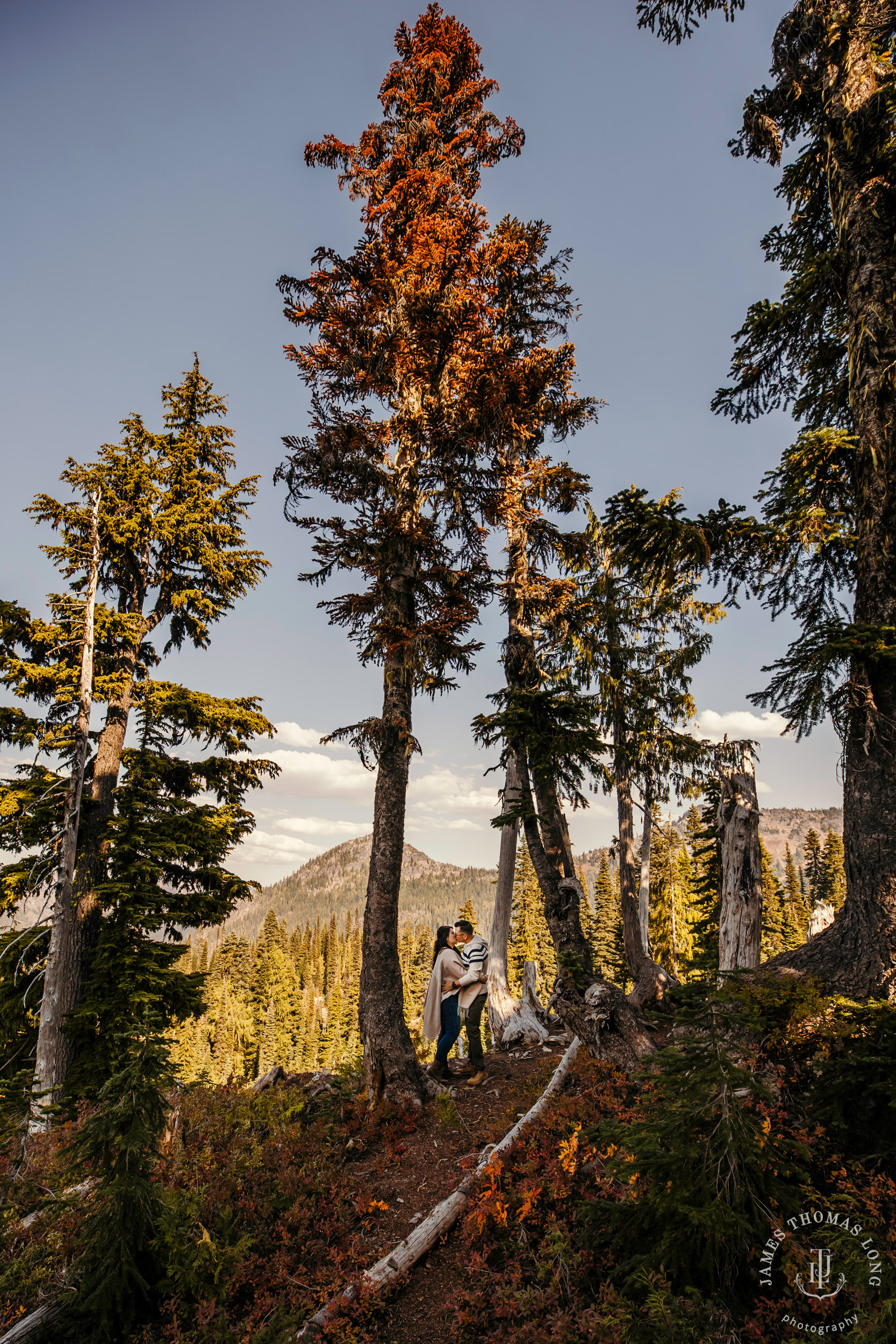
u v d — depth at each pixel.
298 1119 7.50
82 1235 4.51
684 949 31.02
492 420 10.69
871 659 6.54
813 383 9.91
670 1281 3.79
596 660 14.91
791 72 8.76
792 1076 5.64
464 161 12.45
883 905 6.34
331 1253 5.05
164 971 14.07
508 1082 8.78
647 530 7.96
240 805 17.44
